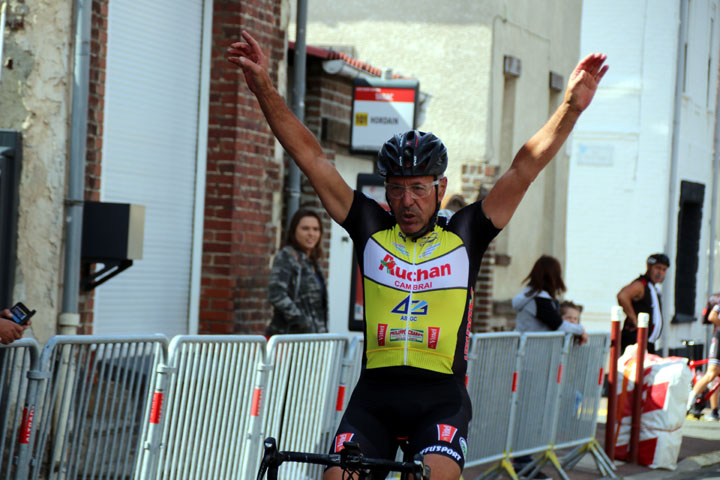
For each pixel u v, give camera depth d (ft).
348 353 46.24
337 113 81.46
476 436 53.06
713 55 163.94
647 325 70.85
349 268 85.92
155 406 36.24
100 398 34.40
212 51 62.18
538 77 110.93
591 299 150.30
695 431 89.30
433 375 27.50
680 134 150.20
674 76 147.02
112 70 54.44
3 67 46.29
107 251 48.29
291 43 76.43
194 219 61.93
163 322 59.72
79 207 47.67
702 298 159.74
